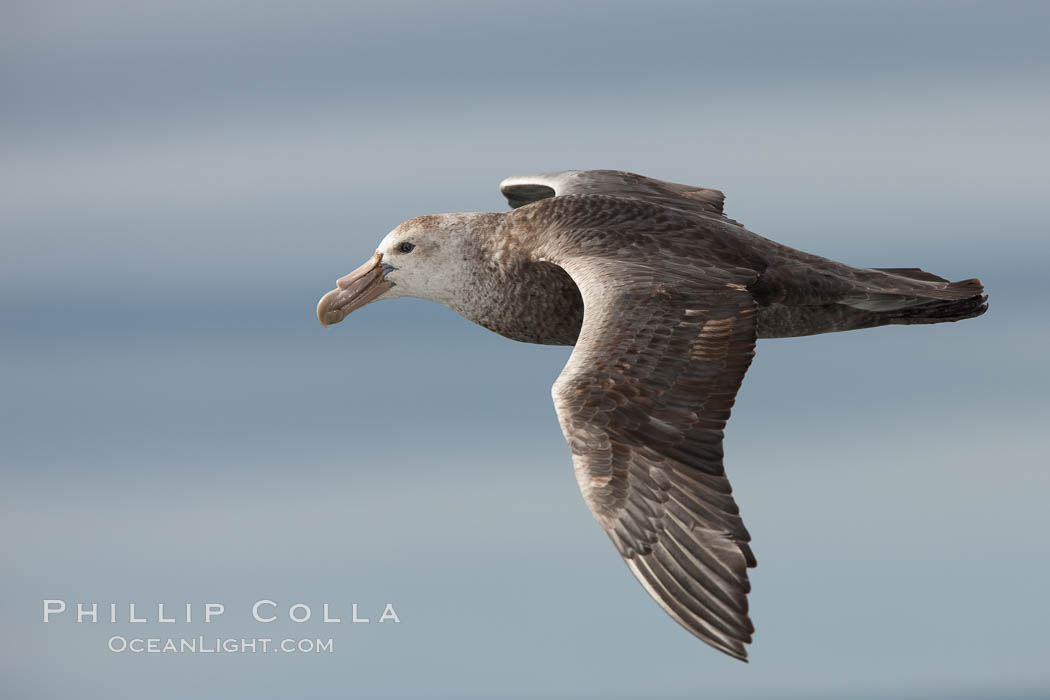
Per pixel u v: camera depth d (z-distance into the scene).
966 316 14.30
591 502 10.83
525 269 13.91
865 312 14.15
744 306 12.05
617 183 15.51
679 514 10.65
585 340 11.66
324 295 14.88
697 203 15.48
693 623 10.34
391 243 14.75
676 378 11.38
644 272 12.40
